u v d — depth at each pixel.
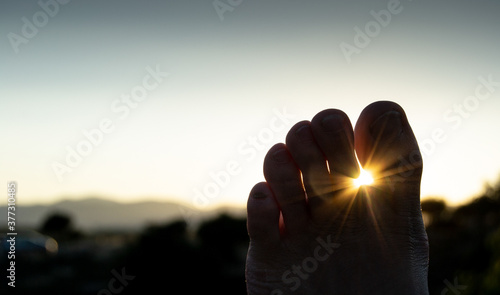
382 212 0.46
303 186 0.47
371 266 0.46
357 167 0.46
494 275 0.79
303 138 0.46
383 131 0.45
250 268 0.47
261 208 0.47
